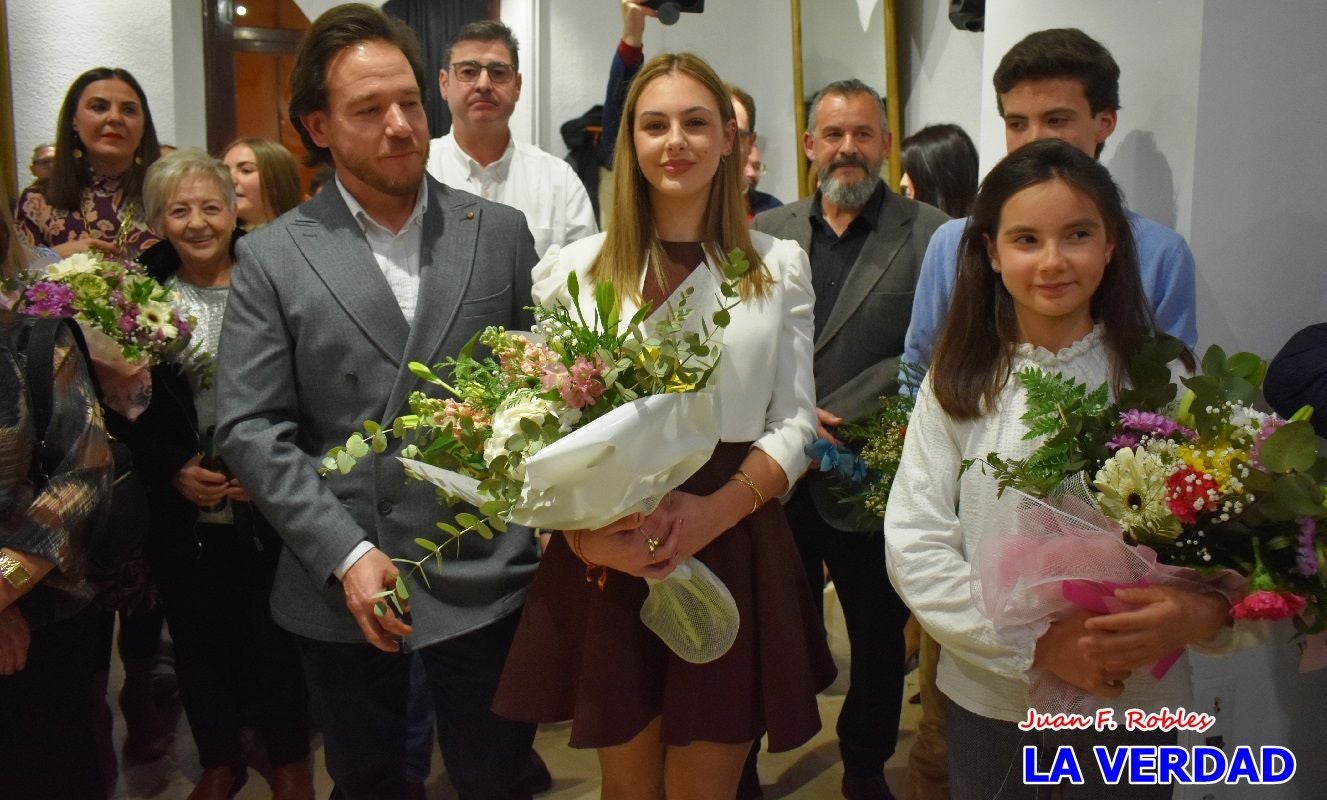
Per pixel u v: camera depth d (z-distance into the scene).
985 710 1.64
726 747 1.72
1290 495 1.35
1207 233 2.12
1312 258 2.22
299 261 1.93
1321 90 2.18
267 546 2.53
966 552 1.65
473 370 1.68
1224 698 2.20
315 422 1.96
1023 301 1.61
